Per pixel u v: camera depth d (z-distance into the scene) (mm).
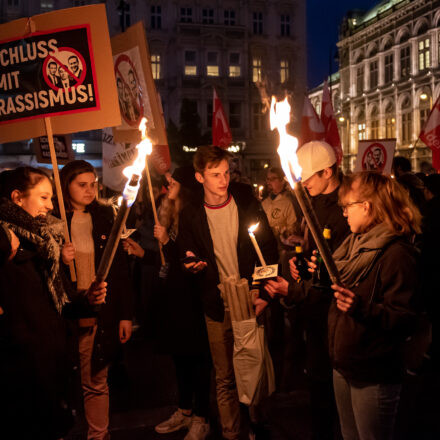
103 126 3154
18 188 2410
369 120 41938
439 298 4328
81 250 3178
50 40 3119
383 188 2145
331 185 2861
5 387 2266
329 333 2264
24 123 3129
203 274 3119
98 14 3123
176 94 36062
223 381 3105
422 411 3748
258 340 2865
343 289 1977
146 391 4320
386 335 2080
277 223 5582
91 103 3143
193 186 4258
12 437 2287
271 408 3867
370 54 41938
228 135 8477
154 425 3668
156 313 3393
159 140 4227
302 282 2662
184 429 3561
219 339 3086
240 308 2834
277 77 37844
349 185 2234
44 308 2357
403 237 2119
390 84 38969
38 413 2307
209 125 36625
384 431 2141
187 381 3502
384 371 2096
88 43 3119
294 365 4730
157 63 36344
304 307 2803
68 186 3172
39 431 2318
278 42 37781
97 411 3125
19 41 3119
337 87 48281
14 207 2283
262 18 37719
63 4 33844
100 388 3129
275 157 37656
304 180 2850
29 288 2314
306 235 3174
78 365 3148
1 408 2275
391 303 2027
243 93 36875
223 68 36594
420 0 35688
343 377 2279
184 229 3209
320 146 2865
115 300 3182
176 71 36031
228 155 3102
